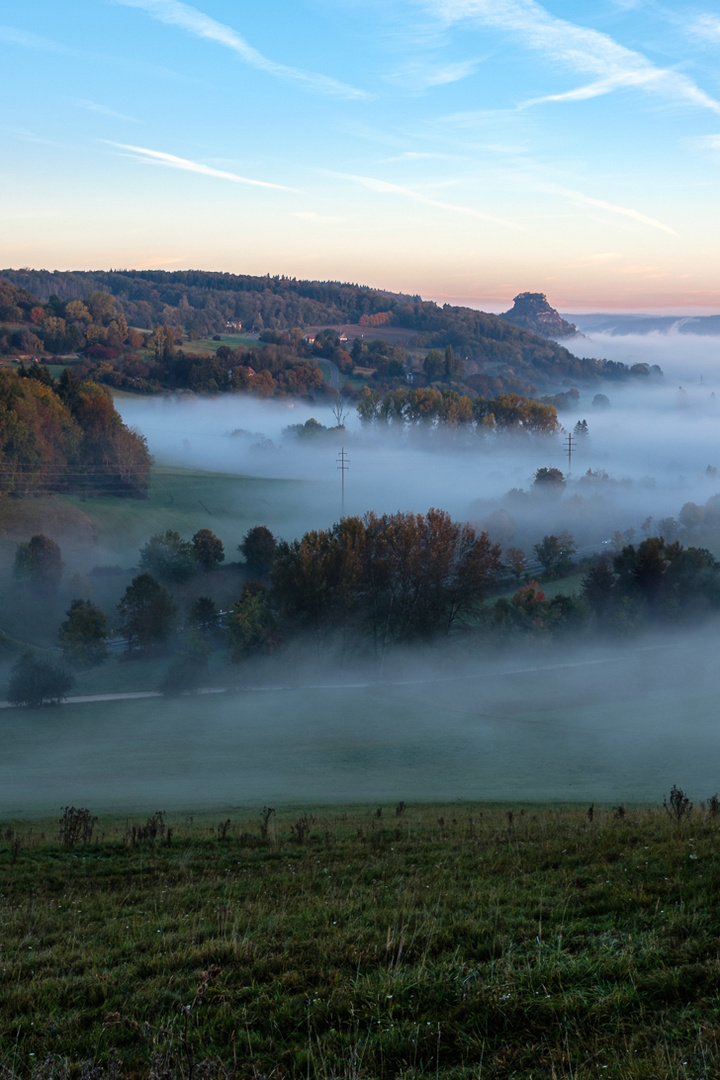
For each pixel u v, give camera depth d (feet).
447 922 35.63
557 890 39.27
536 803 100.32
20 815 98.32
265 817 72.28
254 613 266.16
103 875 56.34
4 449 478.59
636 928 31.83
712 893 34.99
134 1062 25.36
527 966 28.71
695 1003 25.63
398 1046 24.94
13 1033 28.30
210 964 32.91
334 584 262.88
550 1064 23.40
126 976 32.50
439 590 270.26
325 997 28.68
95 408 549.54
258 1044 25.84
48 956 36.17
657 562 295.07
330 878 49.34
